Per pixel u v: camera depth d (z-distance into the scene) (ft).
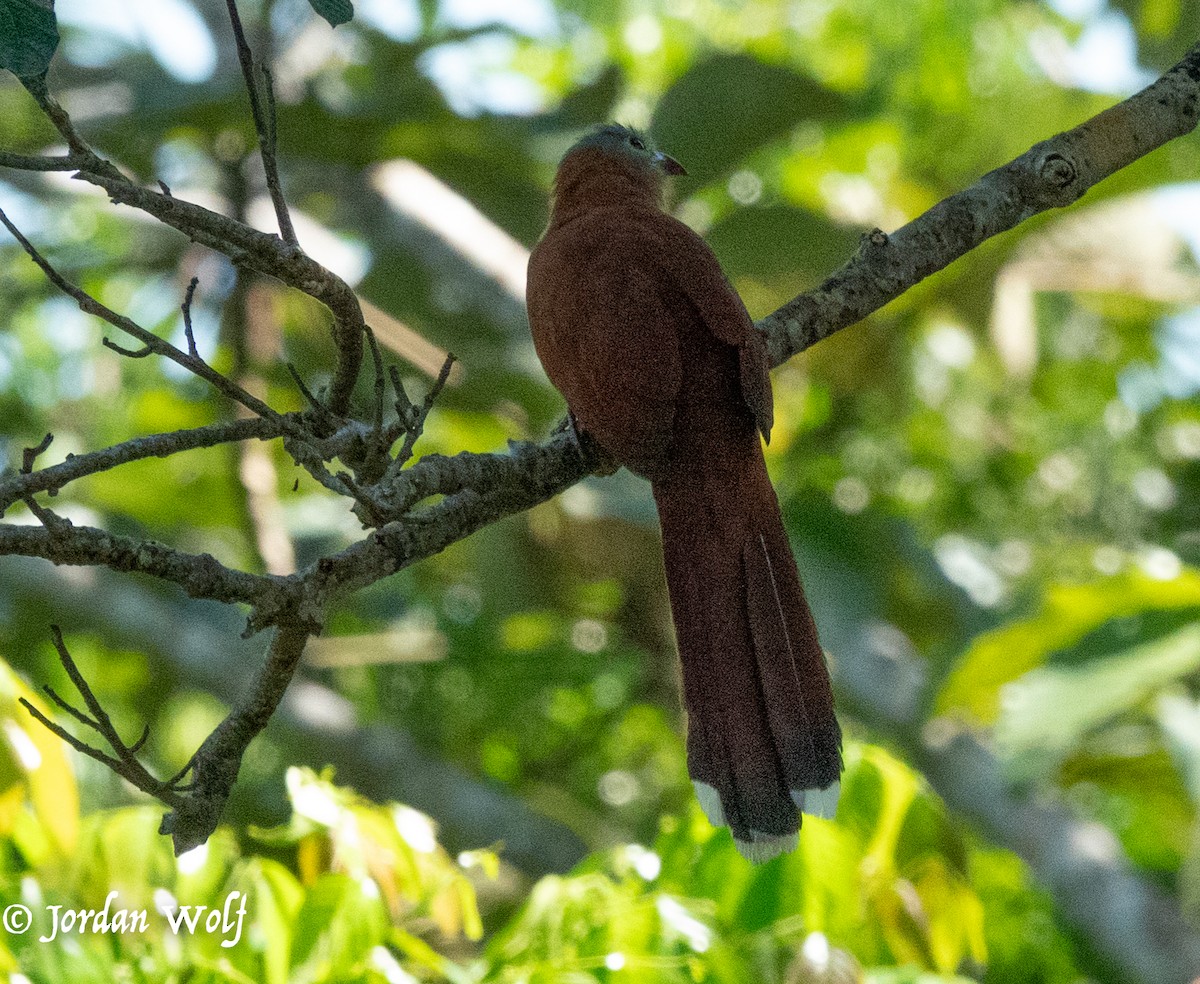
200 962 19.52
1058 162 22.84
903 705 42.19
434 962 20.47
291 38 46.01
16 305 57.41
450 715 51.75
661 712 50.60
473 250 48.65
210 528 55.47
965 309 48.80
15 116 45.09
